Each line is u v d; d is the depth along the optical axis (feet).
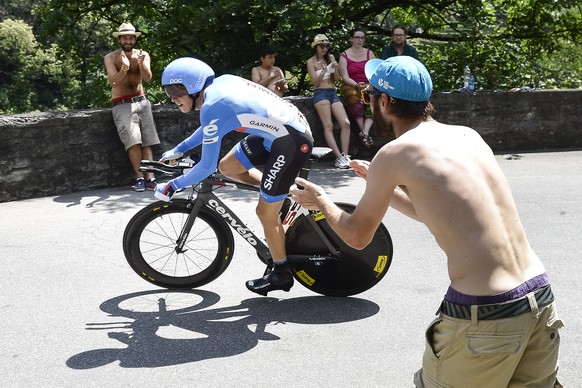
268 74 29.22
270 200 14.12
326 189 24.90
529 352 7.86
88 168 25.41
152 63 45.11
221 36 36.78
